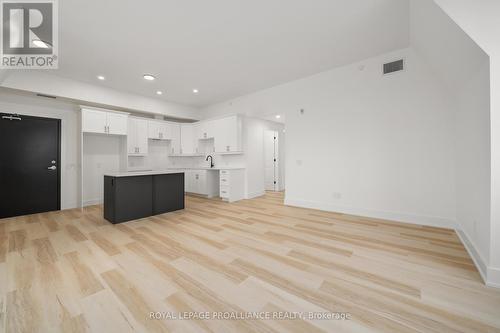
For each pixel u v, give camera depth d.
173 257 2.12
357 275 1.78
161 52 3.14
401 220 3.19
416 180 3.07
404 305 1.41
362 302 1.45
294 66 3.68
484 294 1.51
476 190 2.01
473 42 1.68
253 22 2.48
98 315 1.34
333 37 2.82
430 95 2.94
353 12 2.33
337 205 3.83
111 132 4.64
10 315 1.33
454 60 2.15
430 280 1.70
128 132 5.03
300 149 4.30
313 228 2.98
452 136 2.80
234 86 4.64
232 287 1.63
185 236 2.71
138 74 3.91
